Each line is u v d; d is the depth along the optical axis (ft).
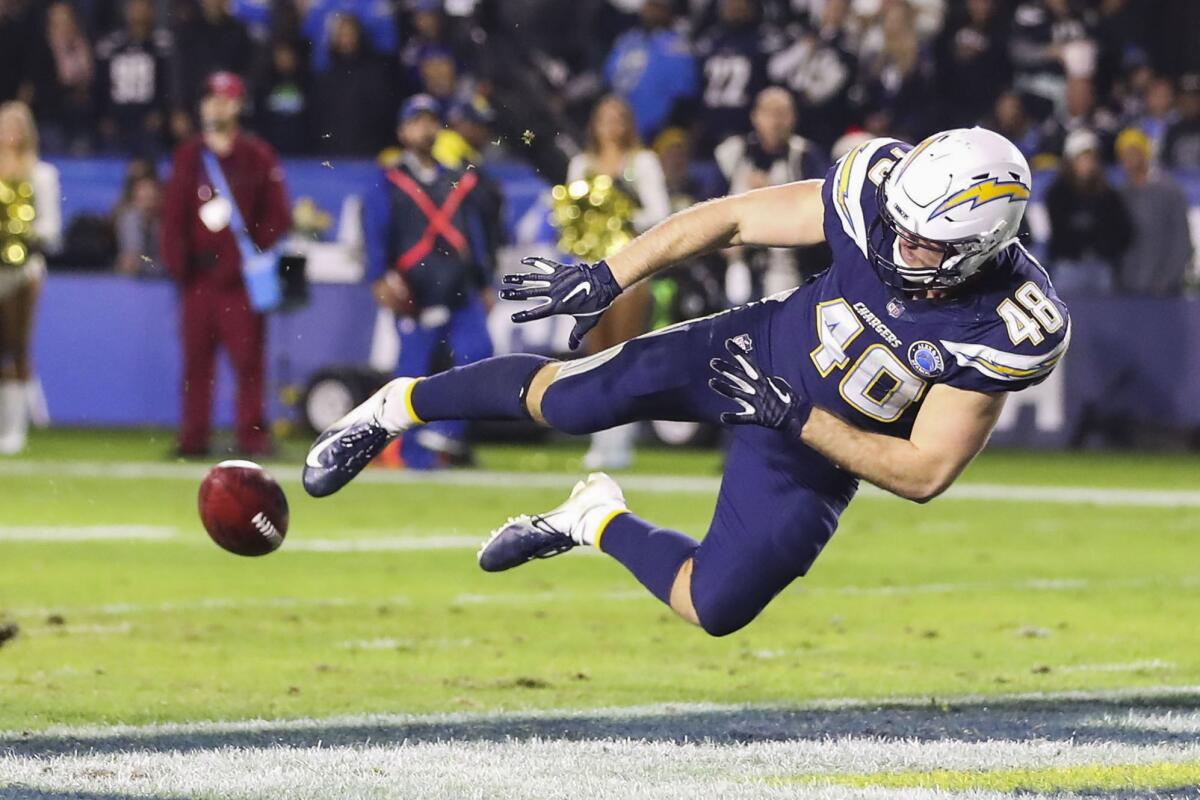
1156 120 192.44
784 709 64.75
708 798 50.60
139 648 75.61
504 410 62.28
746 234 59.16
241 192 145.28
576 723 61.87
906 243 53.78
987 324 55.31
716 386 54.75
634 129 143.23
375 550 106.63
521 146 181.06
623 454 154.20
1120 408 176.24
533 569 101.04
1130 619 85.66
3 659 72.64
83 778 52.65
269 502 63.16
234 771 53.72
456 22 184.44
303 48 180.14
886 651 77.25
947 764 55.72
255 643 77.25
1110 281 176.65
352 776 53.21
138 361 179.52
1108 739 59.62
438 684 69.00
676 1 203.10
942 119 181.78
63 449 161.48
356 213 171.42
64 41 193.36
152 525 116.06
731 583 59.06
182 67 185.88
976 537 116.16
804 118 179.22
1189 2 201.77
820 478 58.65
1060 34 194.80
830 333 57.41
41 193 155.12
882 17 183.21
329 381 163.53
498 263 141.69
